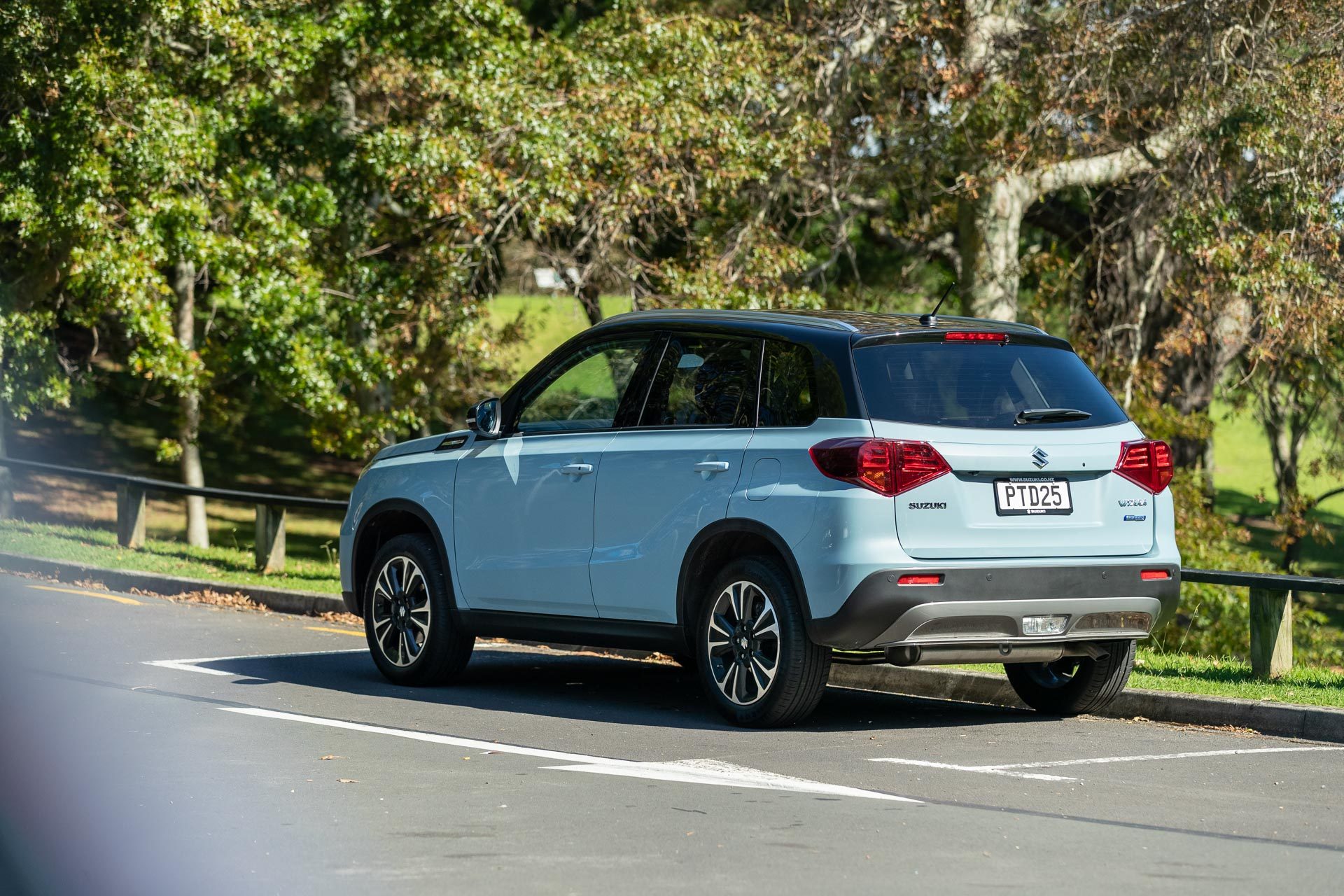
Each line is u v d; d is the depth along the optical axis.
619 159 32.59
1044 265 38.16
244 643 18.36
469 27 34.97
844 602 12.44
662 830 9.44
